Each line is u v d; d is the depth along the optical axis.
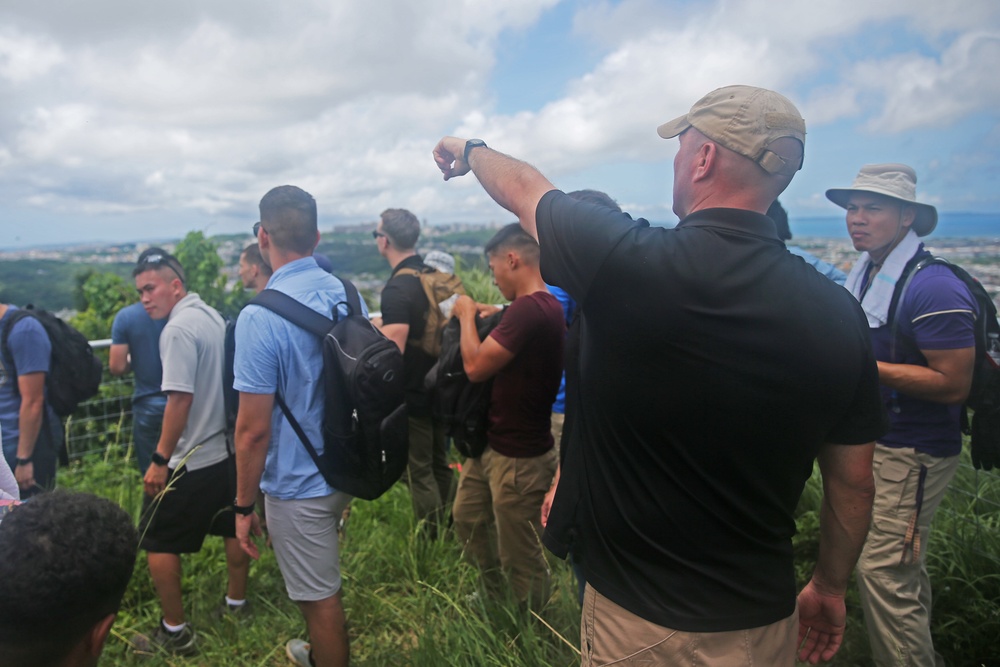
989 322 2.29
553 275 1.38
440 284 3.83
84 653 1.13
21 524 1.08
